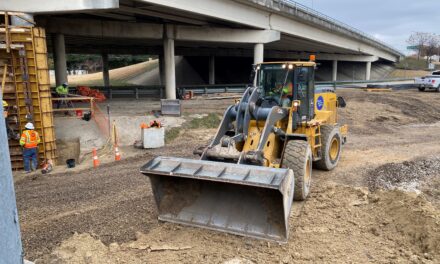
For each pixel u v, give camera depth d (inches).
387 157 446.3
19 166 434.6
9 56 440.8
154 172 231.0
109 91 1114.1
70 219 261.1
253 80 331.6
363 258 207.3
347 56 2236.7
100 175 378.6
